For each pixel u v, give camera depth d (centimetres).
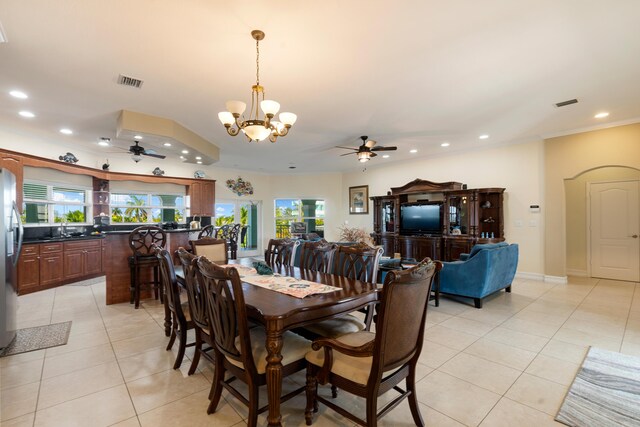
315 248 336
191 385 225
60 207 604
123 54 268
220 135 528
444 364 254
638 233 552
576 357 264
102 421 184
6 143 483
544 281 556
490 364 254
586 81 332
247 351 165
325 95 362
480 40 253
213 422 185
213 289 178
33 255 500
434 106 402
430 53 272
